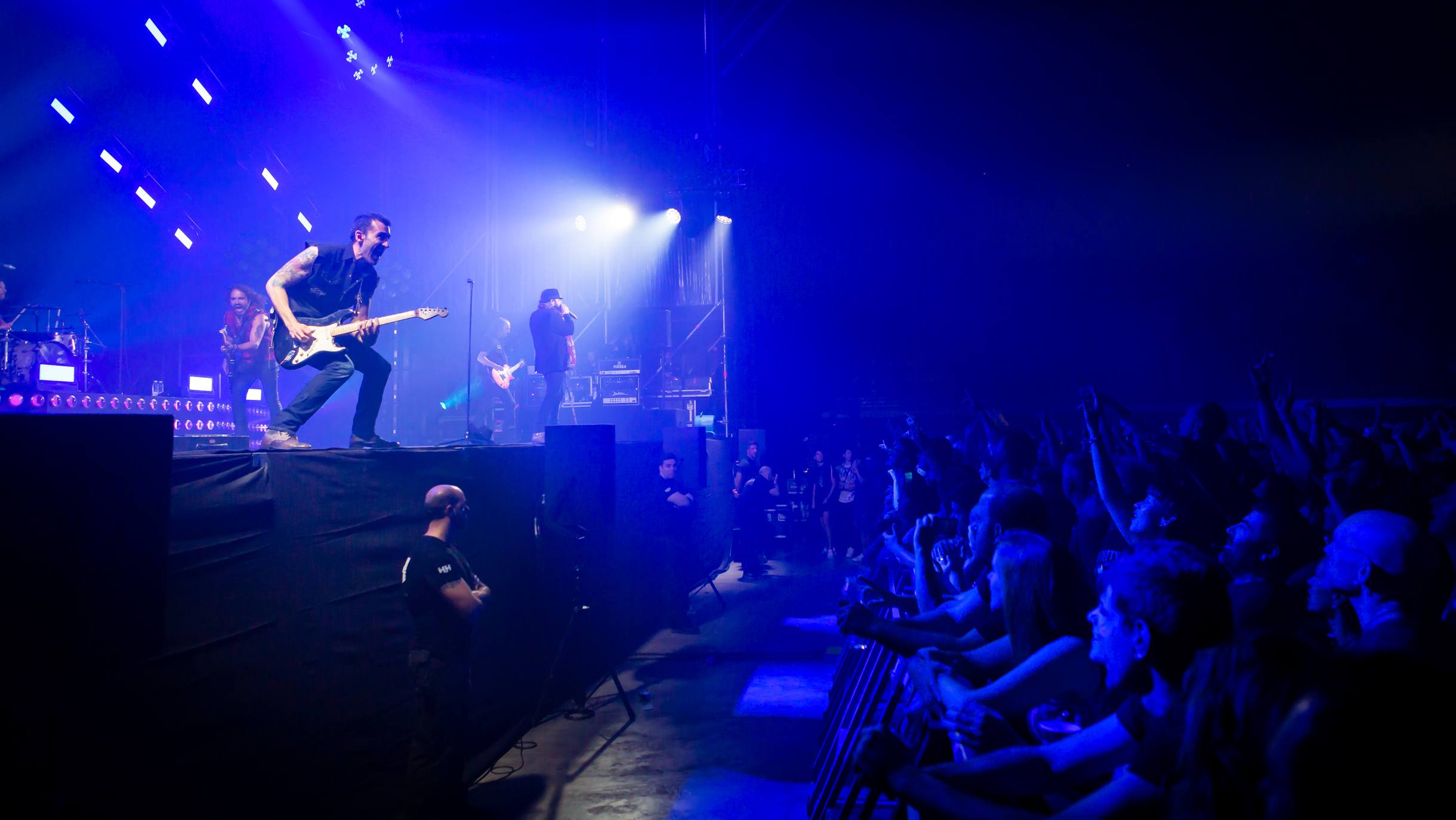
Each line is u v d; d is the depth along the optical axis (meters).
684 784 5.09
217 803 3.25
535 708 6.21
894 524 5.82
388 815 4.46
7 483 2.20
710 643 8.66
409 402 12.05
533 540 6.33
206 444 9.10
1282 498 3.02
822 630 9.17
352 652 4.21
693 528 10.57
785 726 6.08
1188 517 3.49
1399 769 1.03
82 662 2.37
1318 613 2.25
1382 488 3.58
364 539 4.34
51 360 8.45
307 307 4.80
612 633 7.78
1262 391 4.65
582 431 7.07
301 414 4.66
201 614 3.22
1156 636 1.69
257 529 3.57
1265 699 1.45
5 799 2.24
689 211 15.39
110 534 2.45
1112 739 1.84
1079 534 4.63
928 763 2.37
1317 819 1.07
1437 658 1.76
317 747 3.91
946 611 3.50
